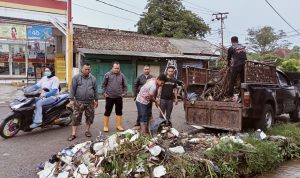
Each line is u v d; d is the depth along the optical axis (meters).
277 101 9.94
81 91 8.35
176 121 11.28
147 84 8.01
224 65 10.11
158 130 7.18
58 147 7.66
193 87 9.67
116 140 5.61
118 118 9.49
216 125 8.86
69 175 5.24
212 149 6.13
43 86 9.45
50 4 21.12
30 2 20.50
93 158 5.48
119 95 9.22
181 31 37.91
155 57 23.94
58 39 23.58
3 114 12.08
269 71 9.75
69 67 18.89
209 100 9.22
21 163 6.50
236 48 9.04
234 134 8.19
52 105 9.14
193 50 28.14
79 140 8.32
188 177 5.27
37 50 22.95
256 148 6.58
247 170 6.26
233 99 8.84
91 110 8.61
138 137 5.75
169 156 5.49
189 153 5.86
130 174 5.11
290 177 6.37
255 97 8.59
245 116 8.36
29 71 22.61
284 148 7.56
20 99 8.70
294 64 23.97
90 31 24.80
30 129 8.98
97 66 21.95
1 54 21.91
